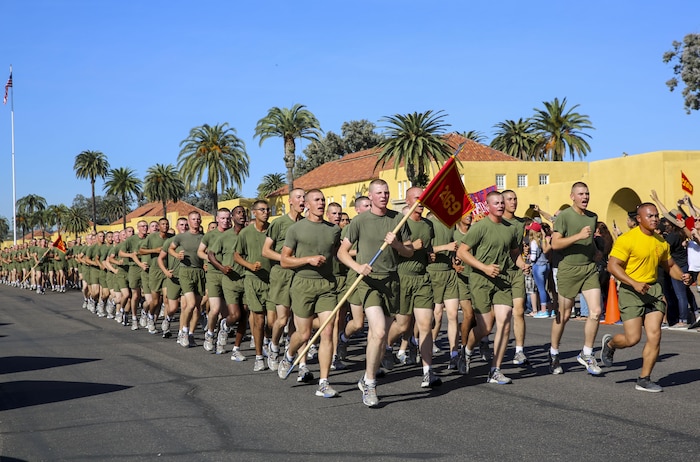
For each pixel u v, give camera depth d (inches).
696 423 250.8
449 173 315.3
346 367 399.5
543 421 260.4
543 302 653.9
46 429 266.7
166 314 552.7
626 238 306.7
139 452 233.9
